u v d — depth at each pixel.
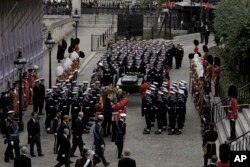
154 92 69.56
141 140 64.88
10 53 76.81
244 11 76.88
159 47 103.31
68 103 66.50
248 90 70.06
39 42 92.19
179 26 146.12
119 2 179.88
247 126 61.56
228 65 86.50
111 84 79.19
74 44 103.31
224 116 66.56
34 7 87.56
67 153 54.09
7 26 75.00
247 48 74.94
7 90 71.06
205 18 140.88
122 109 65.56
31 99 78.12
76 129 57.72
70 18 153.38
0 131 66.00
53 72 100.88
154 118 68.31
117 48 100.69
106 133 65.75
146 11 162.38
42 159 57.91
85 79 95.88
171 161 58.19
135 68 85.69
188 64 110.12
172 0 155.12
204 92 73.19
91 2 175.50
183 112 67.06
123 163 46.12
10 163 56.59
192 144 63.59
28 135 58.53
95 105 68.19
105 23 158.88
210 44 129.12
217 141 61.25
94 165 48.53
